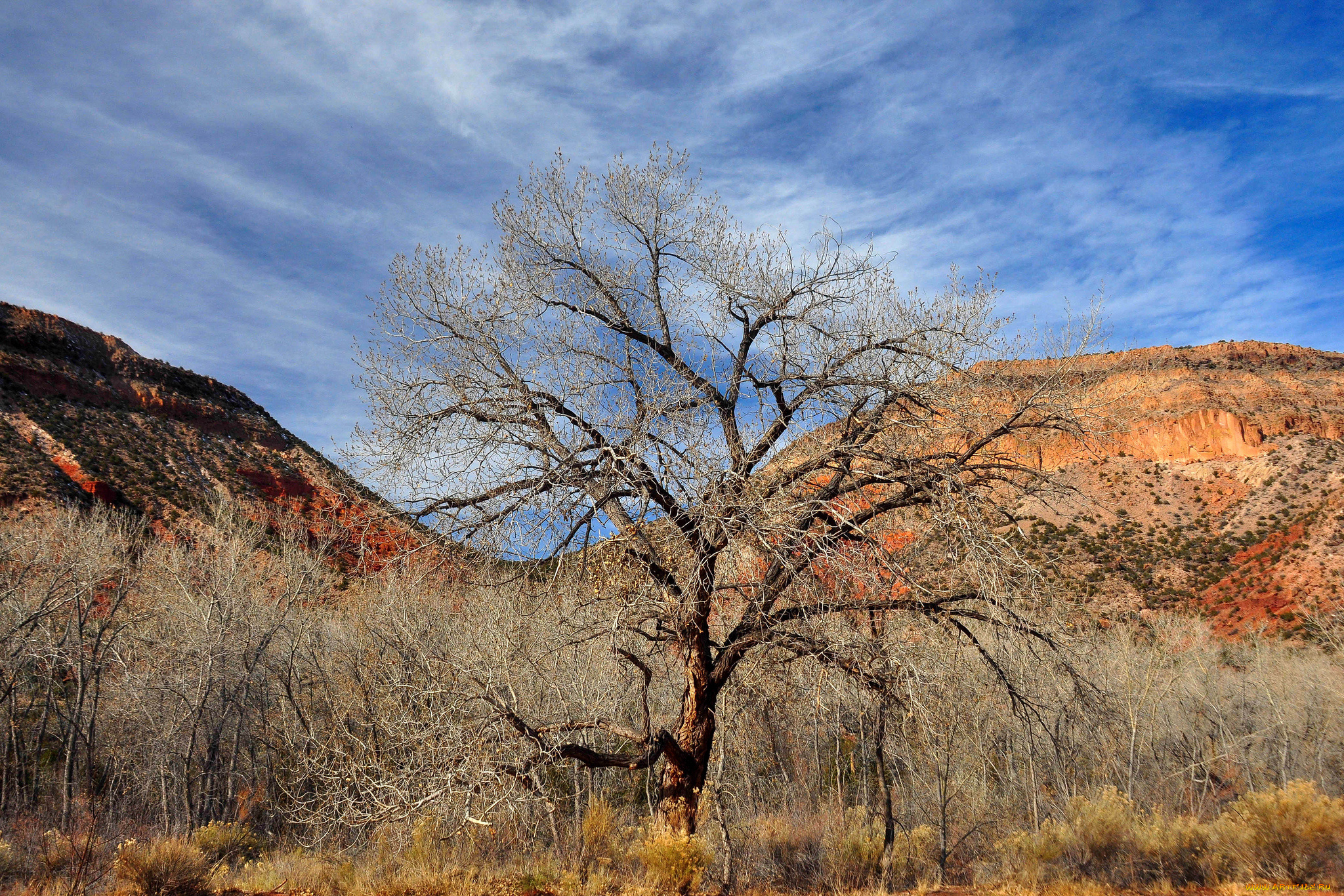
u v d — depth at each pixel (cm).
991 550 888
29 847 1405
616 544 959
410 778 874
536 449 955
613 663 1362
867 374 996
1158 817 1162
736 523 855
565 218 1053
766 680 1152
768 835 1287
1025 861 1097
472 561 923
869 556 905
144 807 2231
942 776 1504
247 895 1055
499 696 943
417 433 947
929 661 1066
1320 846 898
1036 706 1193
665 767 1032
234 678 2292
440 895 977
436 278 988
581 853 1138
